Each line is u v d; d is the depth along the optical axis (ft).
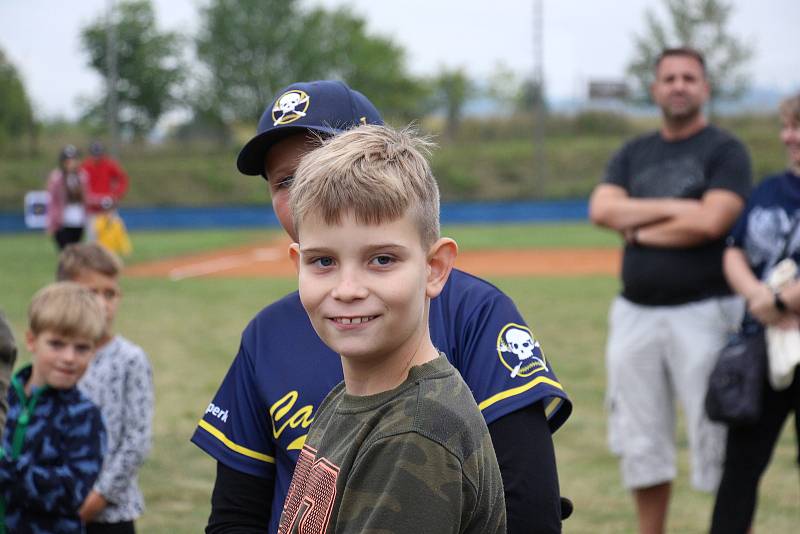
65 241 53.01
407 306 4.50
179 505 16.53
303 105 6.45
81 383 11.32
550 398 6.04
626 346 14.83
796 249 13.15
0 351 7.93
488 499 4.48
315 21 161.68
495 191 119.75
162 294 44.96
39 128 140.77
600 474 18.20
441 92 185.88
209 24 156.56
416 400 4.46
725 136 15.17
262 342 6.59
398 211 4.46
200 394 24.49
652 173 15.37
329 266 4.57
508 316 6.17
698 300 14.49
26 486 9.66
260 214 105.19
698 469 14.46
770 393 12.73
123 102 151.84
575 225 96.43
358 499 4.40
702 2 126.21
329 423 4.84
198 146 144.56
